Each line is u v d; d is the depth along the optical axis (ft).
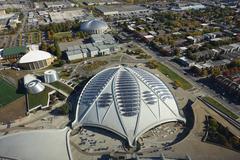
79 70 512.63
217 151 291.38
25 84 428.97
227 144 297.94
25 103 401.08
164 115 337.93
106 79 384.06
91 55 573.74
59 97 413.39
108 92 354.95
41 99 402.52
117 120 323.37
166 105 345.72
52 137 296.51
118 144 312.29
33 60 514.68
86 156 296.51
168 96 359.25
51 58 545.85
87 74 492.95
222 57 529.86
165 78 467.93
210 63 504.84
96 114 336.49
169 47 595.47
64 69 518.37
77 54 559.38
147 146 307.99
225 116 354.33
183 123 344.90
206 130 323.57
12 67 535.19
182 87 435.94
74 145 314.35
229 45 579.48
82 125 340.59
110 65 529.86
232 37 636.07
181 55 561.43
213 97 403.34
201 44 604.49
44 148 270.46
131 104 334.24
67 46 637.30
